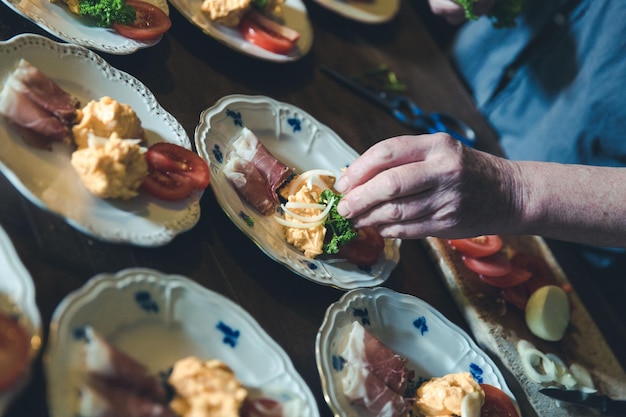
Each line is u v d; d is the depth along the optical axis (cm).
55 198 142
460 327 205
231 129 193
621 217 185
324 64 250
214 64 215
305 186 188
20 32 175
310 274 172
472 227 182
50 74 162
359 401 157
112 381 126
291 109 209
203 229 169
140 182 153
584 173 188
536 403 193
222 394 132
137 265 152
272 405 142
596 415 201
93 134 151
